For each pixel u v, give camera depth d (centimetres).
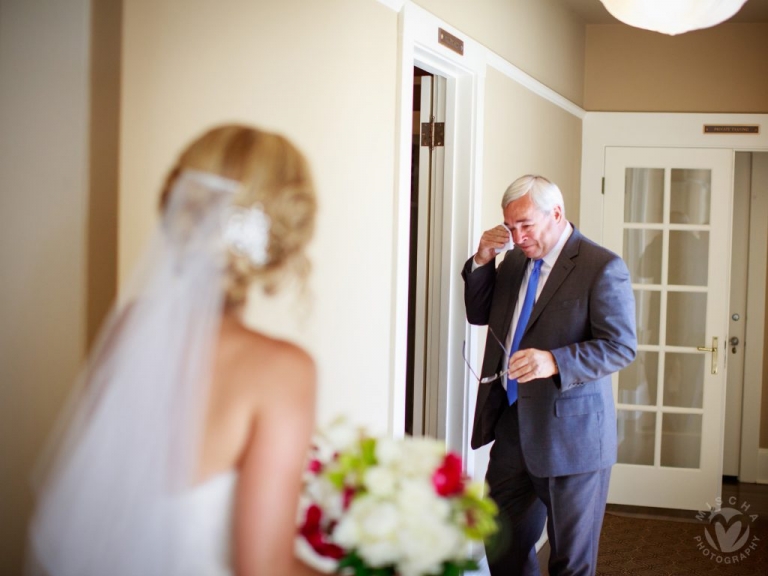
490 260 297
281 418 125
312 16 214
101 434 126
